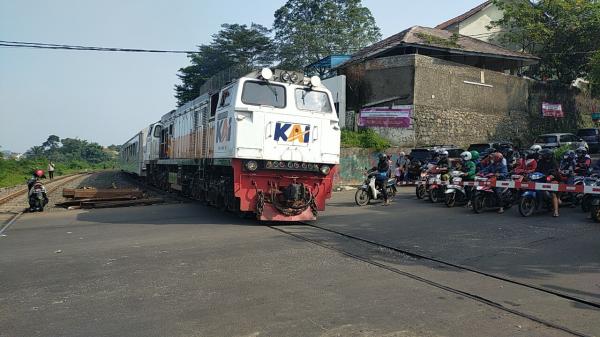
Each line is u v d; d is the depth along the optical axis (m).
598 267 7.07
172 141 19.62
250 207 10.85
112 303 5.62
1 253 8.52
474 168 13.97
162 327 4.86
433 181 14.70
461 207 13.65
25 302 5.70
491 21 33.12
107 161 103.69
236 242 8.99
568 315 5.16
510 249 8.27
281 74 11.35
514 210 12.95
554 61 30.30
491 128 26.69
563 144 23.70
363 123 25.05
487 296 5.80
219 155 11.80
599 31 28.34
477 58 28.17
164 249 8.48
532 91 28.89
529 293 5.92
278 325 4.89
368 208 13.78
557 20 30.03
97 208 15.52
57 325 4.95
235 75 12.67
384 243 8.88
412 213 12.57
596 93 30.36
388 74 24.80
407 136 23.95
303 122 11.14
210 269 7.07
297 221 11.45
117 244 9.05
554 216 11.77
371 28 42.34
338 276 6.67
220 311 5.30
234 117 10.70
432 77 24.55
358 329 4.77
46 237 10.10
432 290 6.04
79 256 8.09
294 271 6.93
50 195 22.00
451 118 25.08
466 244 8.71
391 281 6.43
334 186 21.06
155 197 17.58
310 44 39.09
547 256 7.75
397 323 4.93
